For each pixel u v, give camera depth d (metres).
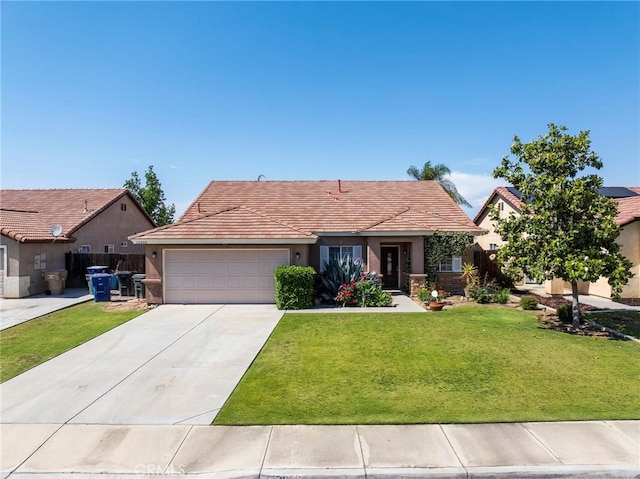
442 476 5.07
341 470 5.14
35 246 19.58
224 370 8.72
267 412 6.70
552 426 6.19
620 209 18.36
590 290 18.56
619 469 5.14
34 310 15.45
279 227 16.70
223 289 16.45
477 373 8.44
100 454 5.56
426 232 18.16
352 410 6.74
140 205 30.97
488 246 26.08
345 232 18.95
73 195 28.52
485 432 6.01
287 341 10.89
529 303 15.26
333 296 16.48
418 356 9.57
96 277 17.47
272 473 5.10
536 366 8.84
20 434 6.09
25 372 8.71
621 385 7.80
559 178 11.43
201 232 16.20
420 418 6.43
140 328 12.45
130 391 7.64
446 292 18.47
